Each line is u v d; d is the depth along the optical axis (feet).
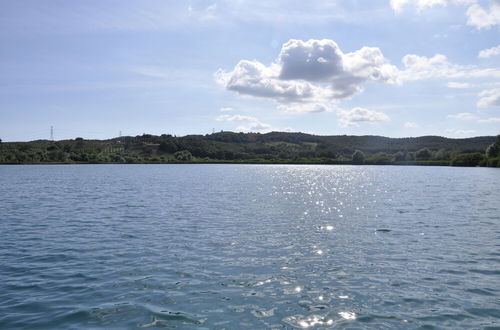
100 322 32.22
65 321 32.37
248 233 70.13
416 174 323.37
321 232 71.31
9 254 54.29
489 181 229.25
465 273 46.01
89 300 37.09
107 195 146.20
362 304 36.42
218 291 39.78
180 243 61.67
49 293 38.91
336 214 95.30
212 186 193.88
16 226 77.61
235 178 269.85
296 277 44.45
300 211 100.73
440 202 122.83
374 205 114.62
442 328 31.37
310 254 54.85
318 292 39.63
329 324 32.12
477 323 32.32
